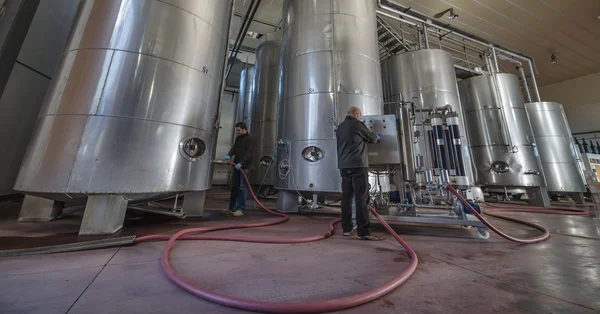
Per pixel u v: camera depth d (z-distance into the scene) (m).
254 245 1.94
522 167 5.84
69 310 0.90
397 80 5.80
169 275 1.21
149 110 2.49
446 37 7.85
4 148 3.67
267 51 7.46
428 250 1.91
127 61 2.46
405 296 1.08
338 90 3.53
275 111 7.02
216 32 3.25
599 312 0.95
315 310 0.93
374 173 3.30
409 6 6.57
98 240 1.83
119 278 1.23
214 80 3.19
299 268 1.43
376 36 4.11
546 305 1.01
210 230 2.40
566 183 6.13
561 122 6.67
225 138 10.66
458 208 2.54
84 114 2.27
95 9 2.59
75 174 2.14
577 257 1.73
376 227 2.90
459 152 2.76
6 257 1.51
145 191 2.37
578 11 6.69
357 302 0.98
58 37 4.59
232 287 1.15
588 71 9.93
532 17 6.92
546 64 9.41
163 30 2.69
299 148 3.55
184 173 2.69
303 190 3.42
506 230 2.76
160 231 2.36
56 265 1.40
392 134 2.80
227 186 10.38
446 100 5.31
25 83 3.95
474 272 1.41
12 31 3.61
